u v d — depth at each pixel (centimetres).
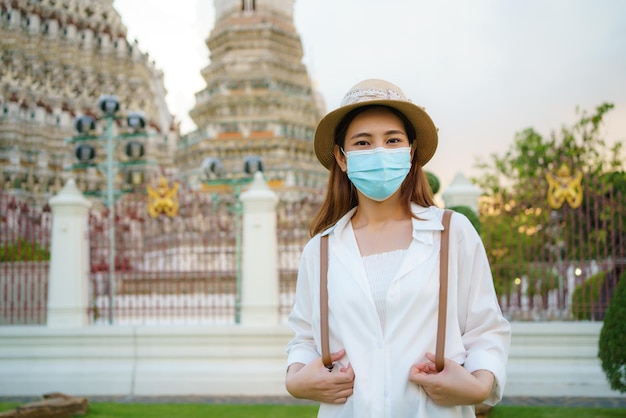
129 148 1370
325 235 232
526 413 751
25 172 2658
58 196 976
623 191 1047
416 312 204
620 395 854
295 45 3219
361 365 203
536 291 967
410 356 201
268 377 900
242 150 2784
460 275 217
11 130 2650
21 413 699
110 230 1045
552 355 874
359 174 224
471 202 927
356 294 210
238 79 2948
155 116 3450
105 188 2756
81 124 1392
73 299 962
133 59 3266
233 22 3120
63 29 3111
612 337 669
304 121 2939
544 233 966
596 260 909
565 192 901
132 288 1442
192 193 1150
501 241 973
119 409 795
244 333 912
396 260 215
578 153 1825
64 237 969
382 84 232
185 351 923
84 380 922
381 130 227
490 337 212
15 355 941
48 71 2978
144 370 916
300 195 2600
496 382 201
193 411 781
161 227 1086
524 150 1908
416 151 242
